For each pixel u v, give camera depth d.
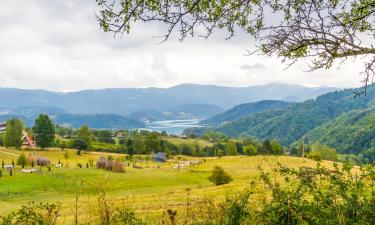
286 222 6.09
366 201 5.81
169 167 154.00
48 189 83.00
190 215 6.88
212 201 6.98
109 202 6.91
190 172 136.88
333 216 5.81
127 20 5.71
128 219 7.07
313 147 168.38
